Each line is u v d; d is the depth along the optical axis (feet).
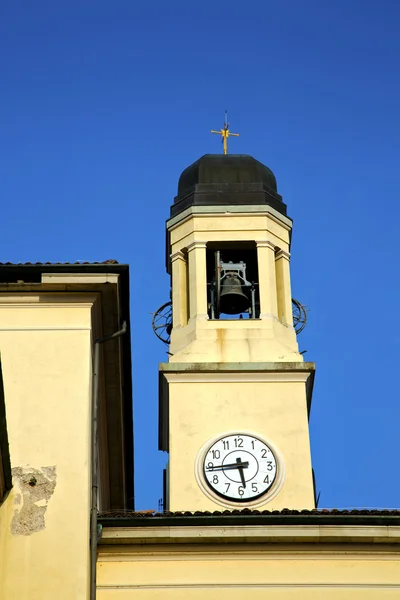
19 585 152.66
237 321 224.53
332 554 169.48
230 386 216.74
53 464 159.84
